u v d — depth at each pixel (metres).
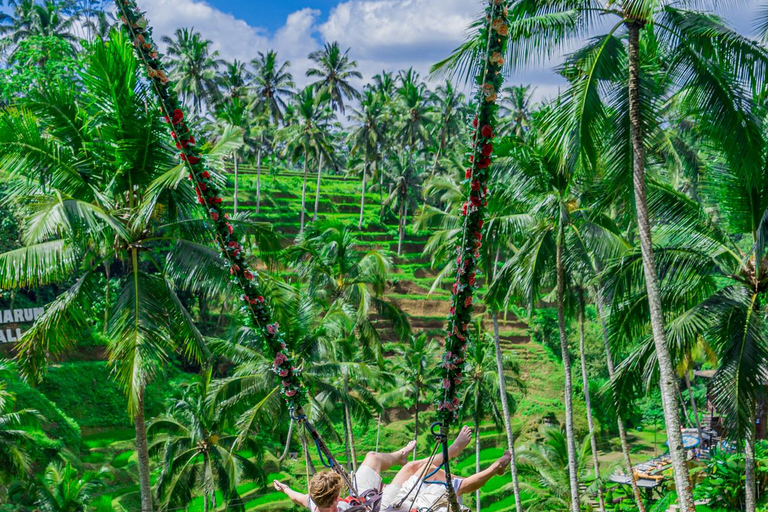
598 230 20.41
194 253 14.79
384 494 3.91
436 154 74.88
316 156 66.56
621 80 13.86
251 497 40.47
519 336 63.22
